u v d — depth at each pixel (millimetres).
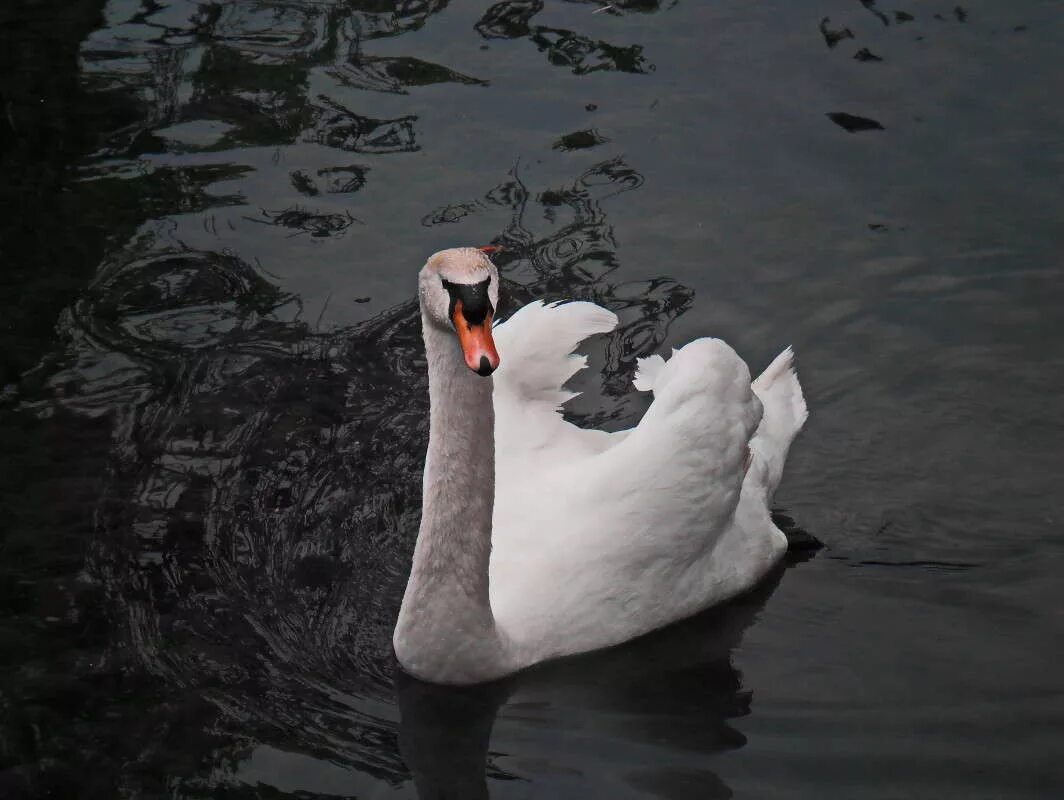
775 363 13570
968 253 15406
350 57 18219
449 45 18453
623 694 10875
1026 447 13633
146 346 14344
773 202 16016
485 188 16219
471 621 10625
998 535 12641
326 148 16781
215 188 16297
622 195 16125
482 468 10281
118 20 18984
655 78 17734
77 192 16219
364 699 10703
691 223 15781
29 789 9641
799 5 18969
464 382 10039
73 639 11039
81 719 10273
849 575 12273
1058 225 15602
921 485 13281
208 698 10539
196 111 17359
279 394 13852
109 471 12836
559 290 14891
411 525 12500
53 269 15242
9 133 17031
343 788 9750
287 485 12836
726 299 14922
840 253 15445
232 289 15086
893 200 15984
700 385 11789
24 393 13688
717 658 11297
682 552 11609
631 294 14945
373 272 15266
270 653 11062
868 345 14570
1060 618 11492
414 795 9703
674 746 10203
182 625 11266
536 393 12422
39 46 18438
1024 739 10070
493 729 10461
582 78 17781
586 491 11672
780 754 10055
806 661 11180
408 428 13516
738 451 11859
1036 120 16781
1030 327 14711
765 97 17359
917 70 17625
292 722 10375
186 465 12969
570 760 10086
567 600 11312
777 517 13055
